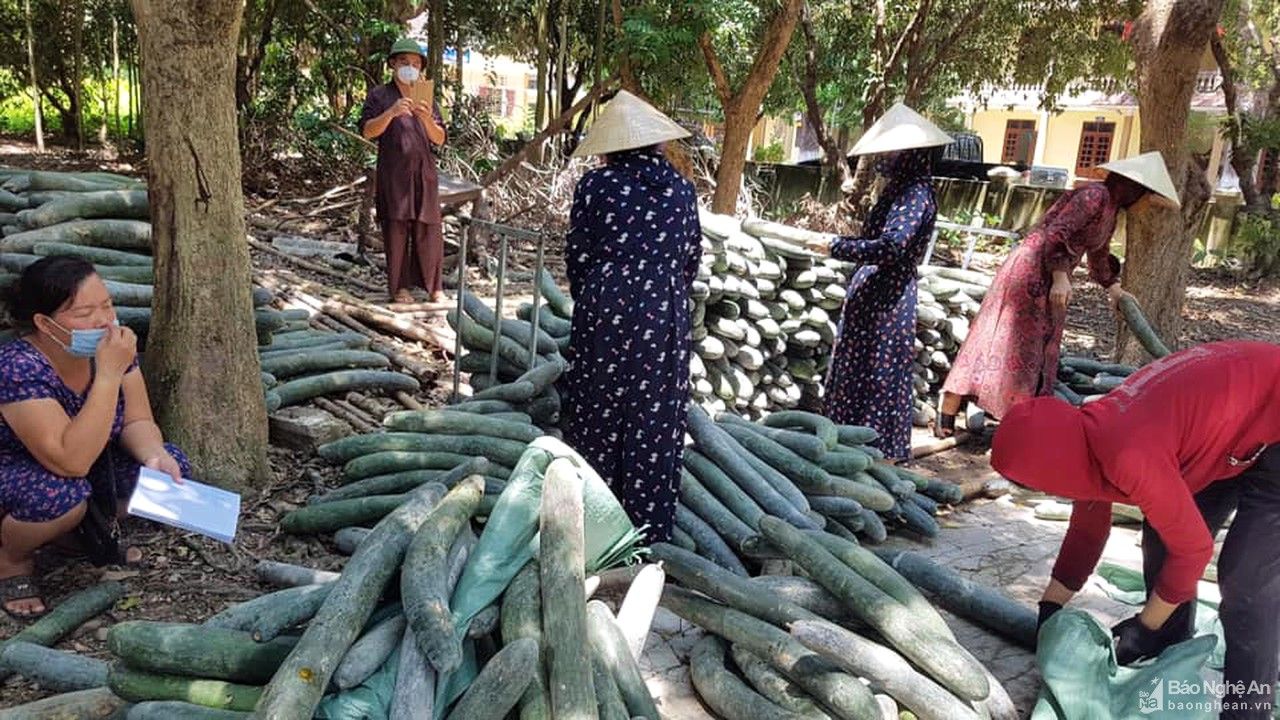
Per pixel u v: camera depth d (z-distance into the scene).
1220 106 18.73
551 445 2.79
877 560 2.76
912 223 3.92
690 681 2.72
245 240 3.42
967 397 4.81
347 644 2.04
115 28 15.12
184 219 3.25
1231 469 2.46
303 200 10.31
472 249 8.12
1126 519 4.21
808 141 23.56
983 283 5.56
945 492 4.15
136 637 2.07
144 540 3.17
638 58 8.73
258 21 12.23
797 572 3.08
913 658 2.40
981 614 3.04
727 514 3.36
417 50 6.12
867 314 4.23
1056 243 4.29
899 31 13.20
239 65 11.84
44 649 2.44
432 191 6.29
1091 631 2.63
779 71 13.55
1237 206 14.03
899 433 4.32
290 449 3.96
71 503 2.66
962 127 19.72
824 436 3.74
